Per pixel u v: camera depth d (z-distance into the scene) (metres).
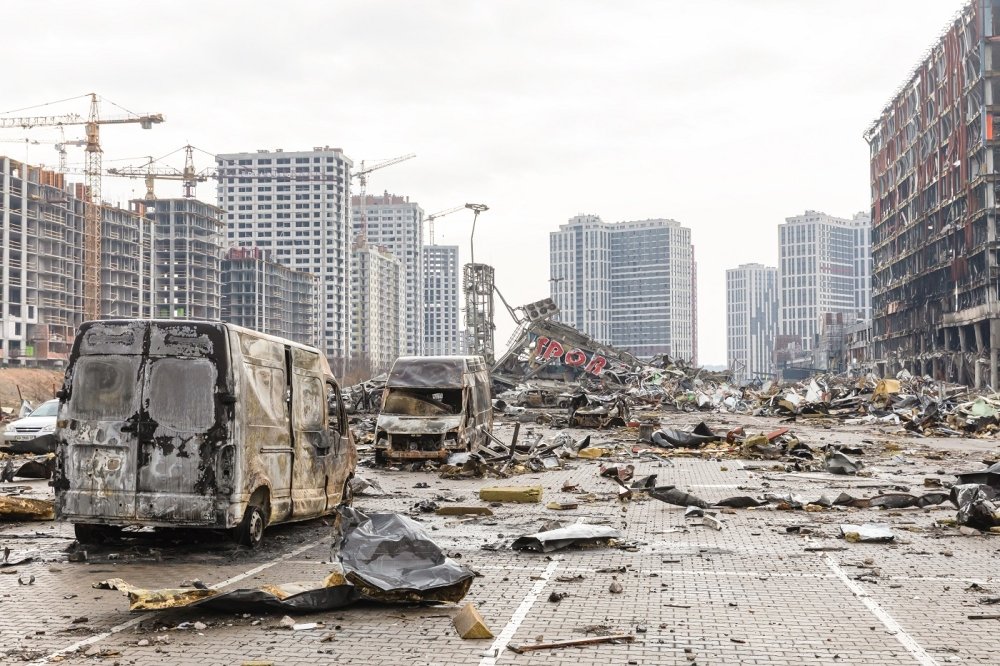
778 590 9.40
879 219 158.38
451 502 16.61
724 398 61.53
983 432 37.25
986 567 10.66
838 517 14.88
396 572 8.52
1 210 143.88
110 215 179.12
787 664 6.84
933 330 126.88
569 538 11.70
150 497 10.79
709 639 7.52
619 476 20.09
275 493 11.88
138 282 190.50
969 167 110.00
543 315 74.75
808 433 37.88
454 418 24.25
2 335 142.25
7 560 10.59
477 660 6.90
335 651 7.10
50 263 158.12
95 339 11.05
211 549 11.38
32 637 7.44
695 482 20.16
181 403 10.84
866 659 6.97
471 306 74.69
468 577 8.61
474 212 75.88
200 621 7.97
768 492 18.08
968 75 109.62
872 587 9.56
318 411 13.37
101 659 6.87
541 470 22.97
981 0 103.88
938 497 16.12
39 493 17.61
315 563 10.62
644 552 11.60
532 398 57.75
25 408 38.94
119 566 10.45
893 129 147.38
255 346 11.51
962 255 113.81
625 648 7.25
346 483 14.43
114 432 10.88
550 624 7.98
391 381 25.03
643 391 66.12
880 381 56.91
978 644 7.38
